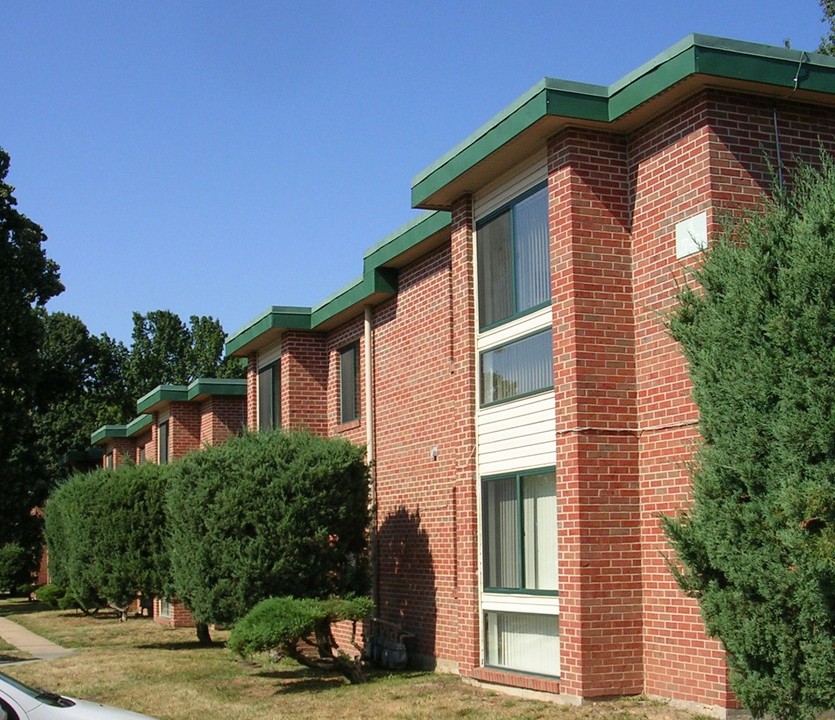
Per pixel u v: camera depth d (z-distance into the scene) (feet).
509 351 48.42
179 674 59.21
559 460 42.57
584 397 41.96
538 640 45.80
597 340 42.37
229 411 95.45
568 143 42.98
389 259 61.93
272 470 57.06
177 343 230.68
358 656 59.52
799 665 28.32
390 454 64.39
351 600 54.60
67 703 28.14
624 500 41.88
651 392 41.78
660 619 40.55
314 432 73.51
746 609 29.22
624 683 40.98
